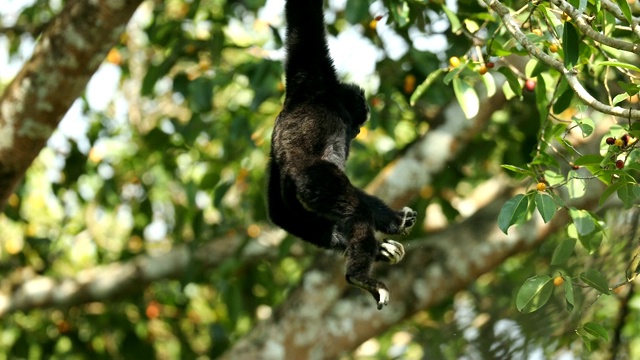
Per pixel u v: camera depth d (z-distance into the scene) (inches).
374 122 484.7
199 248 604.4
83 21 416.2
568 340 449.1
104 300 608.7
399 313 535.2
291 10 337.4
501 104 525.3
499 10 282.7
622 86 268.2
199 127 543.5
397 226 324.8
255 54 517.3
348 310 532.4
